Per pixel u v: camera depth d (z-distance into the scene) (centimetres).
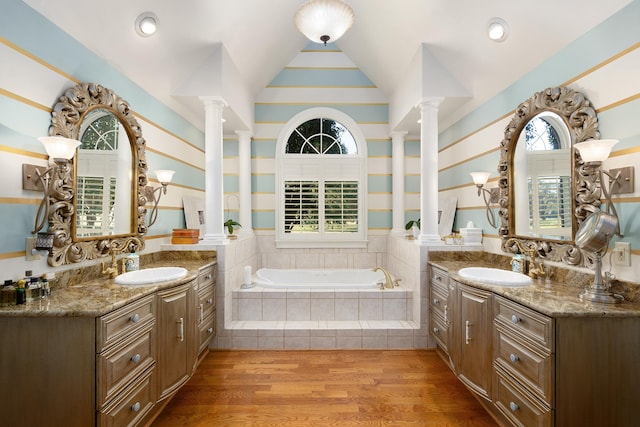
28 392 141
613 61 166
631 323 142
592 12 173
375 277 399
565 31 192
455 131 345
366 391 225
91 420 139
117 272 213
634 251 157
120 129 229
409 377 244
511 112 251
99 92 202
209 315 275
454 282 230
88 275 198
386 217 434
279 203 426
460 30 250
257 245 426
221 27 267
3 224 150
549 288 187
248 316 316
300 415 198
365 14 312
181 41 252
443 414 200
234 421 192
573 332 142
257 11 283
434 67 293
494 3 214
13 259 155
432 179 301
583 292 165
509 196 245
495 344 186
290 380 239
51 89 174
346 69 430
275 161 427
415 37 291
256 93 424
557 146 201
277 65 407
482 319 197
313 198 428
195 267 255
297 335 295
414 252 313
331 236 428
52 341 140
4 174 150
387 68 369
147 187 260
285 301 317
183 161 330
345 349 294
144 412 172
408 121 372
